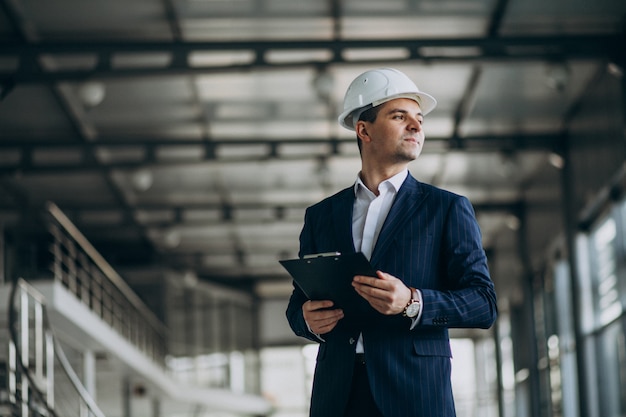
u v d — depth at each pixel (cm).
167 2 1166
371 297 269
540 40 1251
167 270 2492
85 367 1506
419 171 1869
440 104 1529
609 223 1501
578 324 1587
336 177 1875
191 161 1627
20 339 1055
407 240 286
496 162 1805
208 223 2166
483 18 1237
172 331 2534
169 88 1421
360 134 302
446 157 1772
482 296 277
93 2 1159
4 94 1252
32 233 1964
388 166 298
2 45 1224
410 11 1209
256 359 2925
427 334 280
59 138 1602
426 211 289
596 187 1472
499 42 1252
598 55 1265
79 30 1241
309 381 2945
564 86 1298
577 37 1257
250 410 2705
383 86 298
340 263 267
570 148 1608
